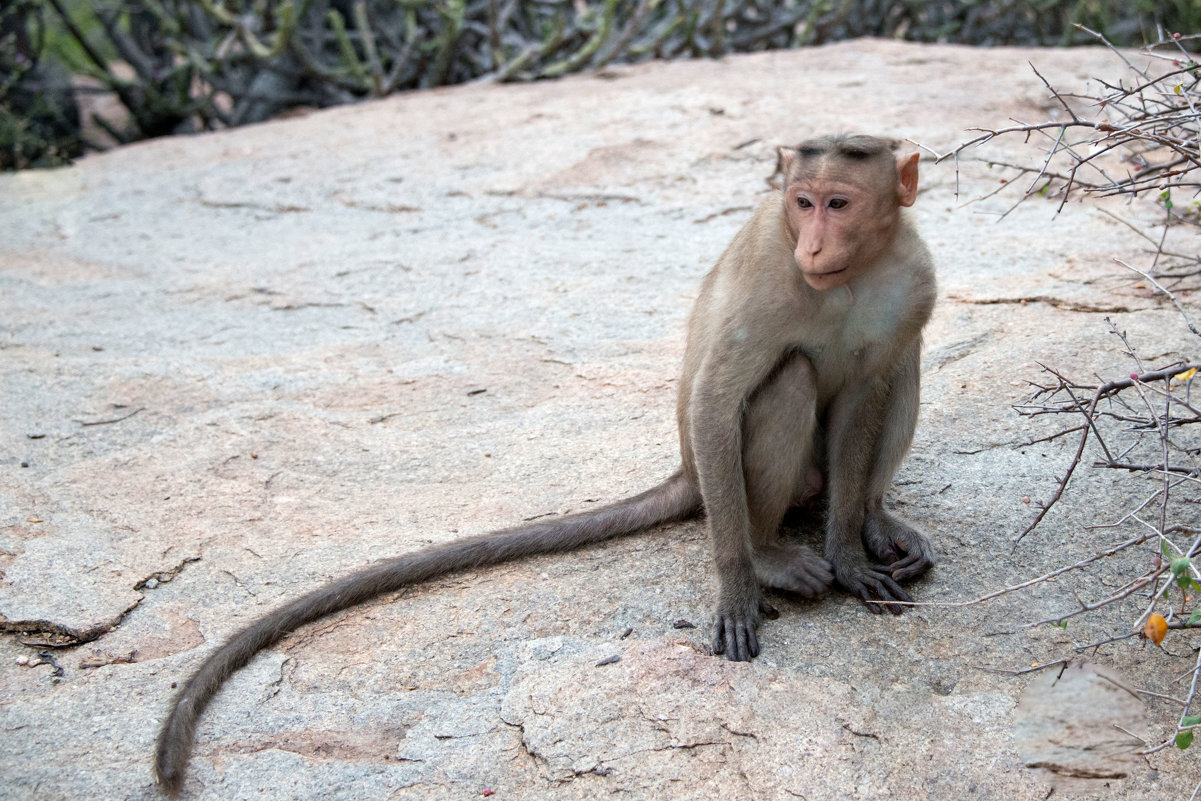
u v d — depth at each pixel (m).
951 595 3.85
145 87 13.74
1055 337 5.33
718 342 3.71
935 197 7.44
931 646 3.63
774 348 3.70
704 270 6.84
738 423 3.78
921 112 8.64
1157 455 4.38
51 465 5.06
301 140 10.30
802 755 3.24
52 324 6.84
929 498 4.38
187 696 3.51
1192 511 4.08
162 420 5.48
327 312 6.83
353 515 4.62
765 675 3.54
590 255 7.23
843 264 3.38
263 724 3.52
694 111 9.23
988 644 3.61
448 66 13.32
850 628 3.75
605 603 3.94
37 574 4.21
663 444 4.94
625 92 10.07
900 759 3.22
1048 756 3.20
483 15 13.50
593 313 6.40
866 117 8.63
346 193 8.91
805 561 3.91
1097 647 3.43
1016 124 8.30
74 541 4.43
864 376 3.91
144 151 10.83
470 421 5.36
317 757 3.39
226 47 13.32
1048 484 4.36
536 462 4.92
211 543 4.44
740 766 3.22
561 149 8.96
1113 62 9.53
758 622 3.79
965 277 6.21
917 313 3.70
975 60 9.99
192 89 16.08
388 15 14.55
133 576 4.22
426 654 3.77
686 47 13.06
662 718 3.39
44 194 9.88
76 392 5.75
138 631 3.96
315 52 14.01
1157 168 4.30
